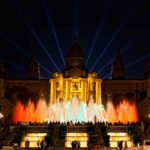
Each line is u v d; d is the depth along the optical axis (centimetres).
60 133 8769
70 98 14112
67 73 14525
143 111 13788
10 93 14362
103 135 8519
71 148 7638
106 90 14775
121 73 15712
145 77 14975
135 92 14500
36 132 9338
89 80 14225
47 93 14625
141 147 6806
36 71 15762
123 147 7669
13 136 8675
